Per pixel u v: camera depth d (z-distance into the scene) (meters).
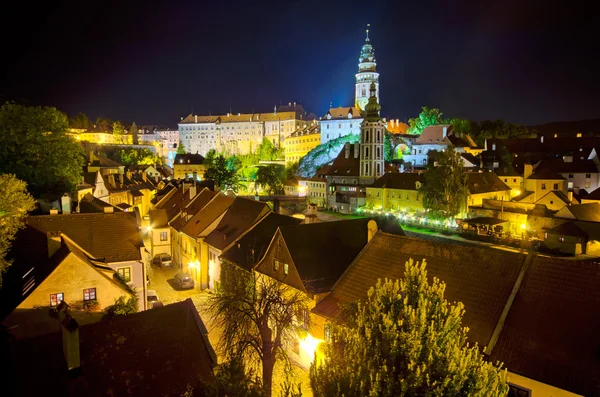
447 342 15.66
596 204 71.06
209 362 22.27
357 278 30.67
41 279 28.58
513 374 20.50
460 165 82.38
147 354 21.98
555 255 60.78
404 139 163.88
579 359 19.42
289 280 34.31
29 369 20.33
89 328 23.14
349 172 129.88
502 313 22.56
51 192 59.16
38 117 57.44
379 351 15.85
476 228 74.94
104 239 37.91
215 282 44.97
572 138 119.50
